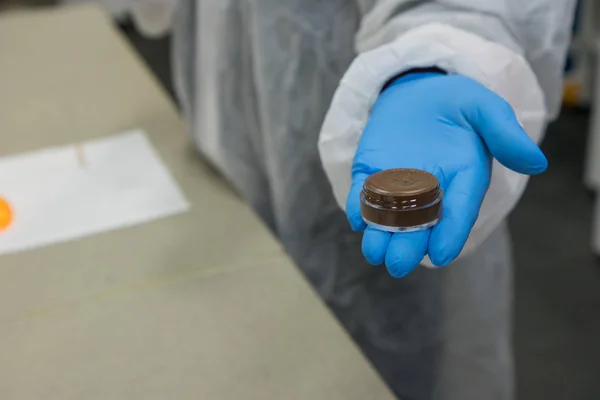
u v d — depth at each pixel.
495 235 0.98
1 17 1.97
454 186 0.63
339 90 0.72
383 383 0.75
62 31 1.82
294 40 0.92
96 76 1.52
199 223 0.96
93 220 0.97
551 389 1.65
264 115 0.96
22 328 0.82
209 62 1.01
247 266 0.89
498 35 0.73
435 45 0.70
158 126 1.26
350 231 1.03
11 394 0.76
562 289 1.96
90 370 0.78
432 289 1.04
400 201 0.60
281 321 0.82
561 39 0.79
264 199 1.12
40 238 0.94
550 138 2.67
